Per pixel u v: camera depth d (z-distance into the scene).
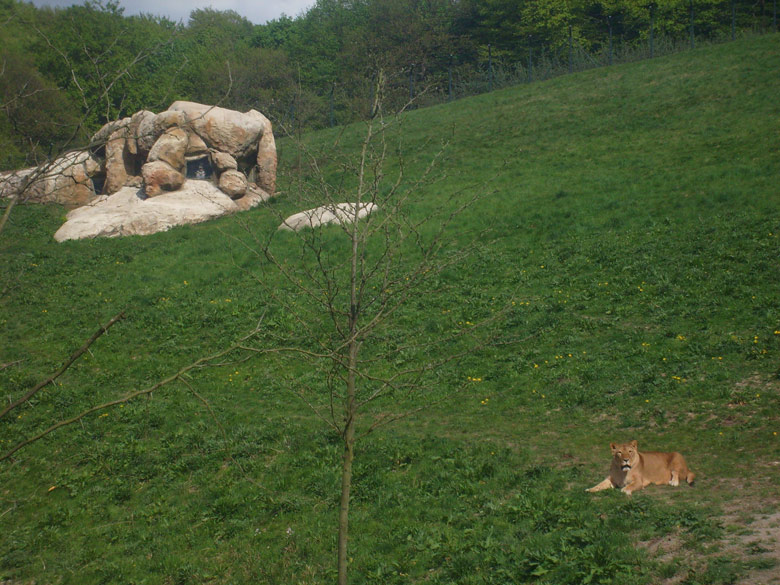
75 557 12.65
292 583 10.51
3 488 15.85
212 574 11.38
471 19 88.12
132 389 20.75
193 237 34.78
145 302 27.27
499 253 27.48
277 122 8.66
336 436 16.09
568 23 80.44
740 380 15.41
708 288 20.95
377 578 10.05
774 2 64.19
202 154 39.28
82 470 16.25
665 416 14.58
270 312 24.59
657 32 77.25
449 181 38.12
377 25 84.50
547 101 52.72
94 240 35.03
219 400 19.52
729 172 30.66
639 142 39.53
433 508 12.06
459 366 19.50
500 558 9.56
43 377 21.78
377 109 8.34
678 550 8.54
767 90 42.22
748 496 10.02
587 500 10.96
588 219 29.09
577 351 19.00
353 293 7.33
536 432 15.11
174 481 15.20
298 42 92.12
